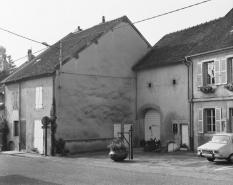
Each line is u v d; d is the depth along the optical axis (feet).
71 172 45.83
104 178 40.22
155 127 82.74
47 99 75.41
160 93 79.66
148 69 83.61
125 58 86.07
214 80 67.15
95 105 79.61
